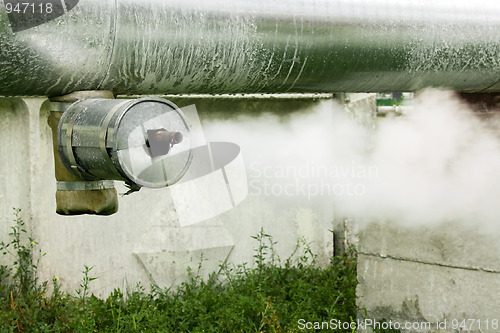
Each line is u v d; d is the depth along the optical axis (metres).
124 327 5.18
